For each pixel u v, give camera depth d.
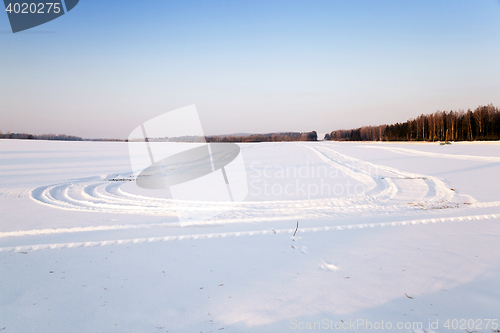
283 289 2.71
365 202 6.58
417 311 2.33
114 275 3.05
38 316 2.34
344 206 6.19
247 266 3.23
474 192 7.18
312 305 2.43
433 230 4.40
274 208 6.00
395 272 3.02
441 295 2.56
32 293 2.71
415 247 3.72
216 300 2.54
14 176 11.69
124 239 4.16
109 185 9.60
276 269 3.14
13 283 2.90
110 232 4.51
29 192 8.28
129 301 2.54
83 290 2.75
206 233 4.38
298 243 3.94
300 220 5.06
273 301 2.50
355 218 5.16
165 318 2.28
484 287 2.68
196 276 3.00
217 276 3.00
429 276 2.92
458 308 2.36
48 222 5.15
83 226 4.86
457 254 3.46
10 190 8.63
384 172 11.70
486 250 3.56
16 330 2.16
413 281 2.82
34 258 3.53
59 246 3.91
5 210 6.18
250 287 2.76
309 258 3.43
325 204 6.41
